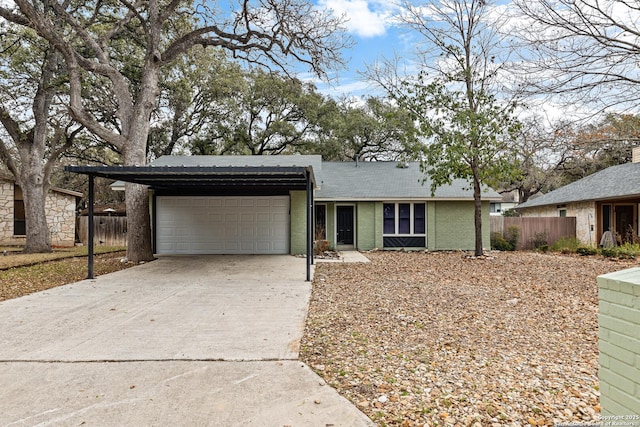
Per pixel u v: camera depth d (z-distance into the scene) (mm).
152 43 11695
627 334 1763
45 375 3660
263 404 3117
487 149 11953
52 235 18000
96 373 3697
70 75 11047
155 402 3152
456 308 6086
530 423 2812
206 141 24594
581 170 23641
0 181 16719
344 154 26234
